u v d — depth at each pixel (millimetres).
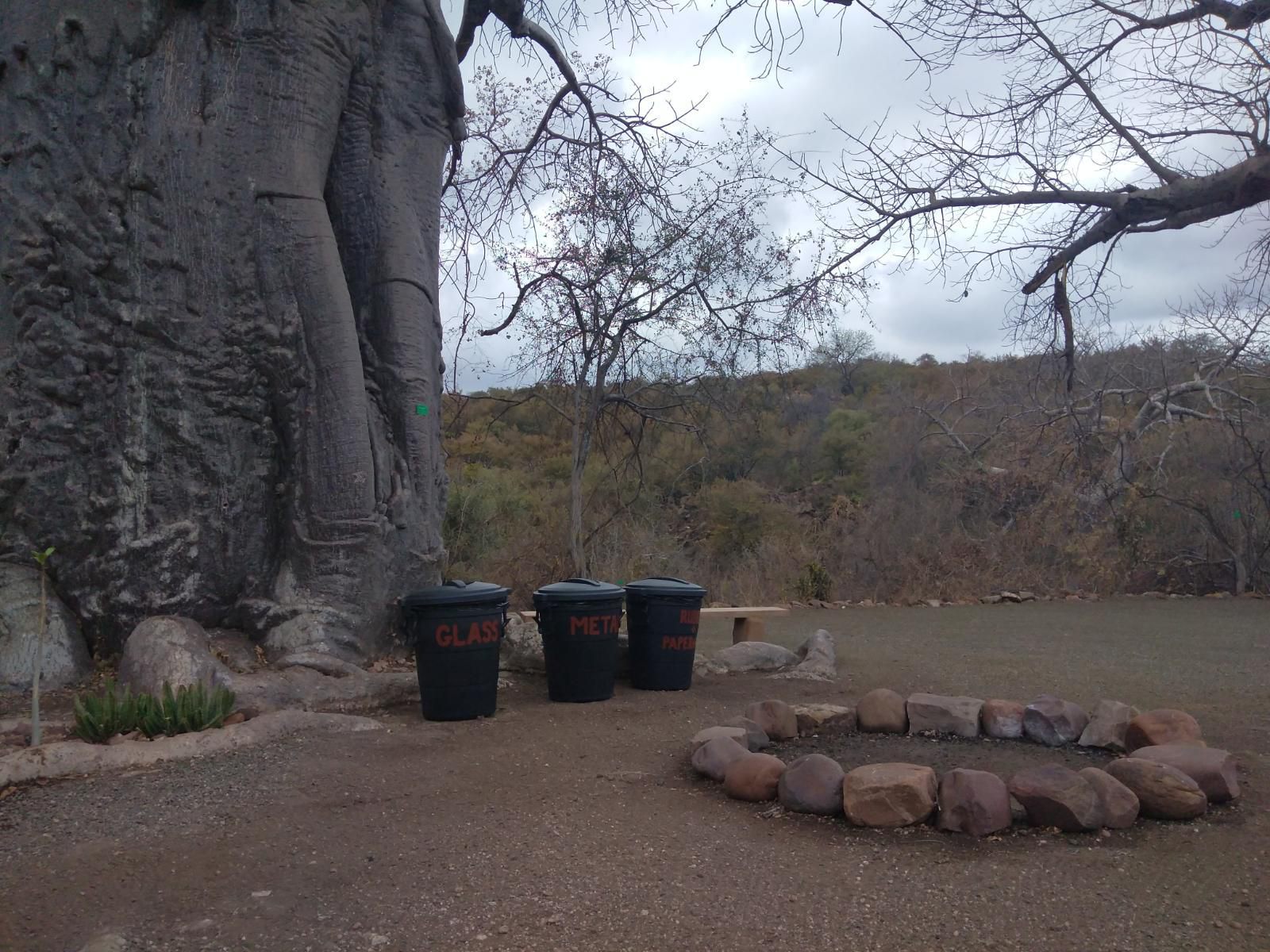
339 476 8367
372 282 9164
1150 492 21750
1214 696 8695
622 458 21188
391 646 8641
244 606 8320
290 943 3773
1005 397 27047
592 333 17250
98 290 8117
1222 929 3842
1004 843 4750
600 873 4410
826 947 3732
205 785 5621
